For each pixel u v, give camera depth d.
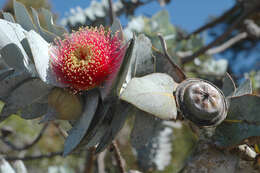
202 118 0.43
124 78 0.42
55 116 0.44
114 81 0.43
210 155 0.46
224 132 0.46
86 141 0.43
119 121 0.43
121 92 0.43
